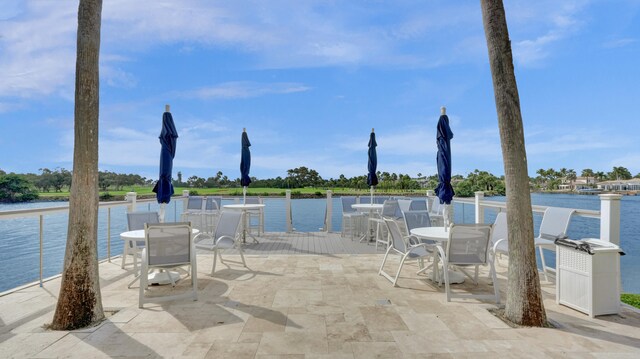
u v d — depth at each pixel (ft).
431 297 12.55
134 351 8.30
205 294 12.85
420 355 8.09
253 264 18.01
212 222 26.66
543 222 15.29
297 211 46.98
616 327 9.80
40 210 13.79
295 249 22.31
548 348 8.44
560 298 11.77
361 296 12.62
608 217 12.02
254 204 27.09
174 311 11.05
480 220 21.30
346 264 17.99
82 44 10.02
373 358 7.95
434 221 23.76
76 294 9.84
